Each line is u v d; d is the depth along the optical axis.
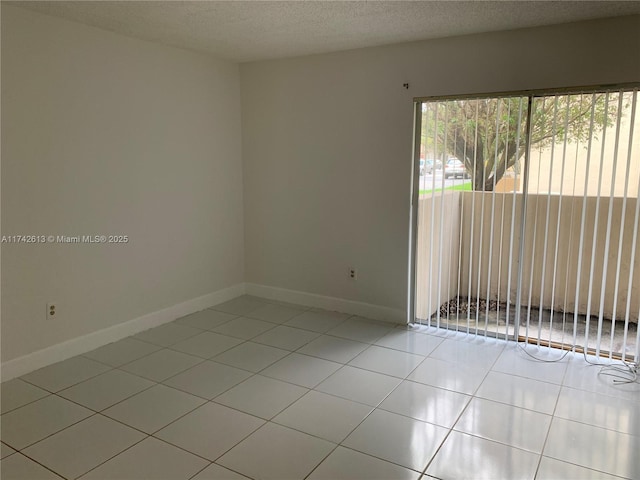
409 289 4.09
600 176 3.21
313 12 3.00
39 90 3.11
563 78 3.27
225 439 2.49
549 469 2.25
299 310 4.50
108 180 3.59
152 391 2.99
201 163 4.35
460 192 3.72
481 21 3.18
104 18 3.16
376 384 3.08
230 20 3.18
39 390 2.99
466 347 3.64
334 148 4.24
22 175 3.08
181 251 4.25
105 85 3.49
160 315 4.12
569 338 3.55
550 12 2.98
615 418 2.67
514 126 3.44
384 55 3.88
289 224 4.62
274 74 4.45
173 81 4.00
